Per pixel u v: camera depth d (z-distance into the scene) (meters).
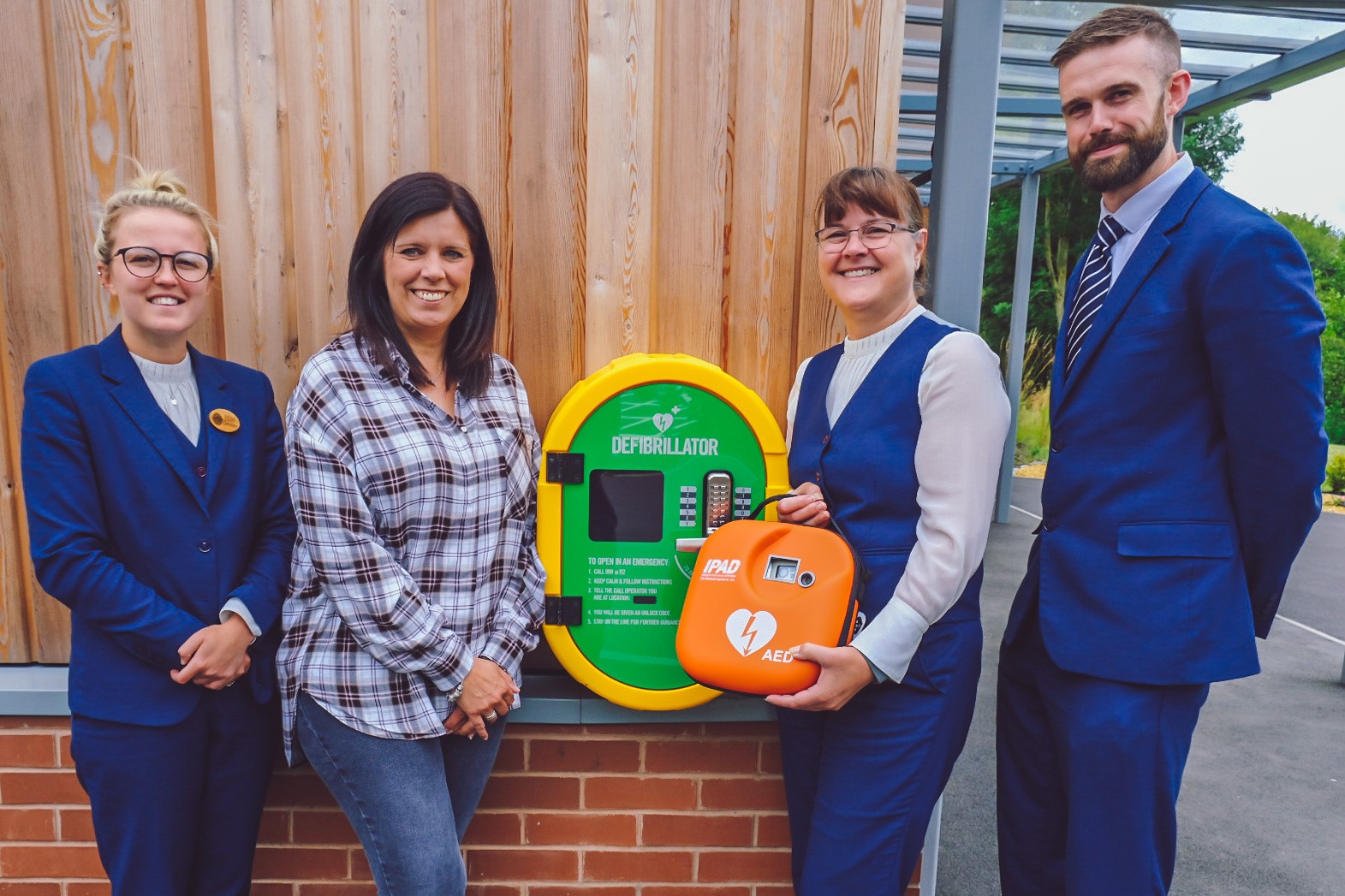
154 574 1.41
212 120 1.80
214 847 1.54
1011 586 5.43
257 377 1.59
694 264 1.93
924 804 1.45
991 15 1.84
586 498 1.77
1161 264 1.39
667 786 1.98
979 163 1.89
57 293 1.83
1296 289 1.26
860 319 1.53
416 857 1.39
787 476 1.79
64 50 1.77
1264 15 3.33
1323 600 5.41
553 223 1.90
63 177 1.81
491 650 1.49
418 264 1.38
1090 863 1.45
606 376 1.74
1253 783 2.96
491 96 1.85
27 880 1.92
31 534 1.34
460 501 1.43
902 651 1.36
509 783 1.96
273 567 1.53
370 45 1.81
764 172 1.91
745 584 1.46
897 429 1.43
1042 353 10.71
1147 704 1.41
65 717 1.87
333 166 1.83
